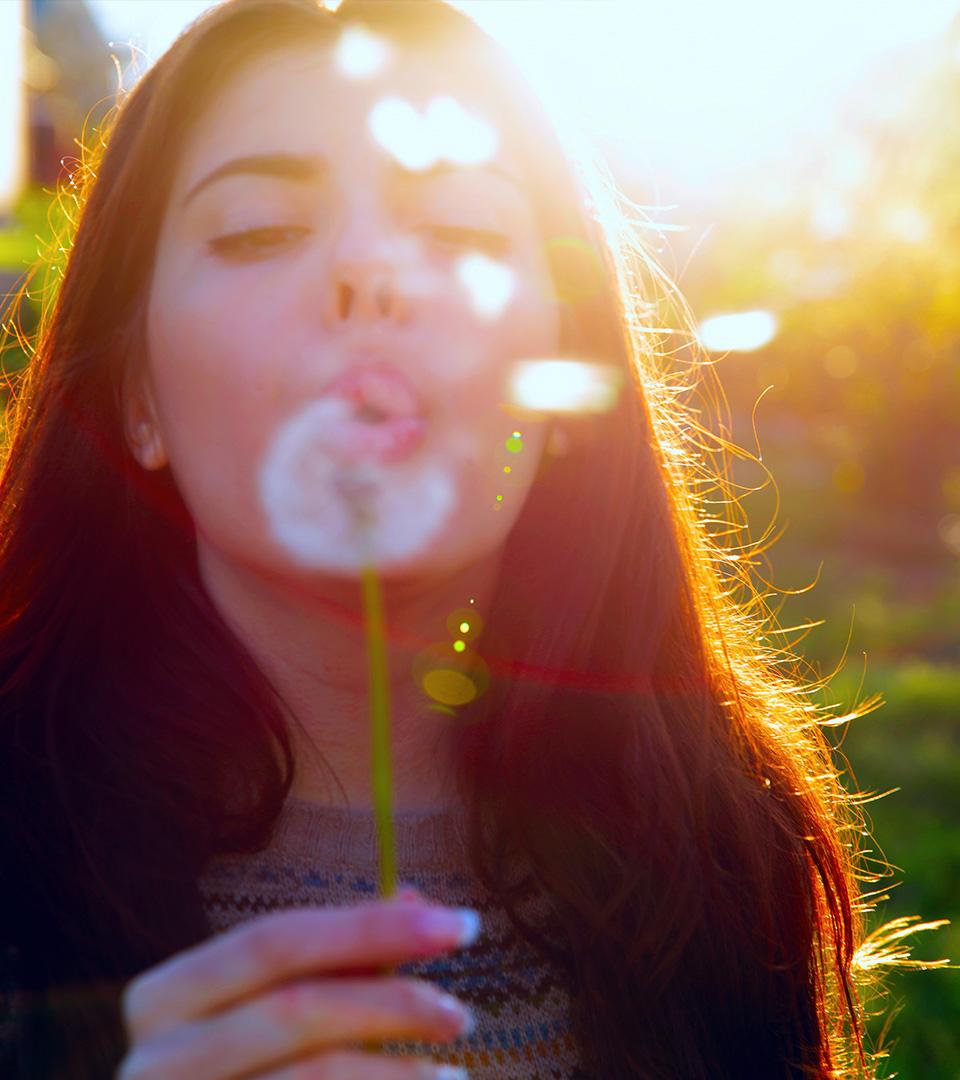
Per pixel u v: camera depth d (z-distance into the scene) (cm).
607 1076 71
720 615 89
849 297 452
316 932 53
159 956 66
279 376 63
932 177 409
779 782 84
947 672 286
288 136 65
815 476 491
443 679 71
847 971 84
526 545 76
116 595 70
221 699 68
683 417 92
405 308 63
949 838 190
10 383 87
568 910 72
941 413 481
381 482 55
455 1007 53
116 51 89
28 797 68
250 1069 53
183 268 66
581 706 75
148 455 69
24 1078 65
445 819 71
